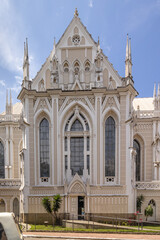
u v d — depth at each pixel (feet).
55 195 99.81
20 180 115.34
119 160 104.88
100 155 104.63
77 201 101.96
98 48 109.60
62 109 109.19
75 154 108.88
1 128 137.18
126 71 111.65
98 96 107.45
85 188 101.55
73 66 113.29
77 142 109.60
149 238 69.72
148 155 130.11
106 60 113.09
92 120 107.24
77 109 109.81
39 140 109.60
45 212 101.71
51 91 107.45
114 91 107.55
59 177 104.88
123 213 100.32
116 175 104.99
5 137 136.26
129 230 81.35
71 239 70.64
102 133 106.63
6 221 37.14
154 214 108.99
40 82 113.80
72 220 93.81
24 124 107.14
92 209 101.04
